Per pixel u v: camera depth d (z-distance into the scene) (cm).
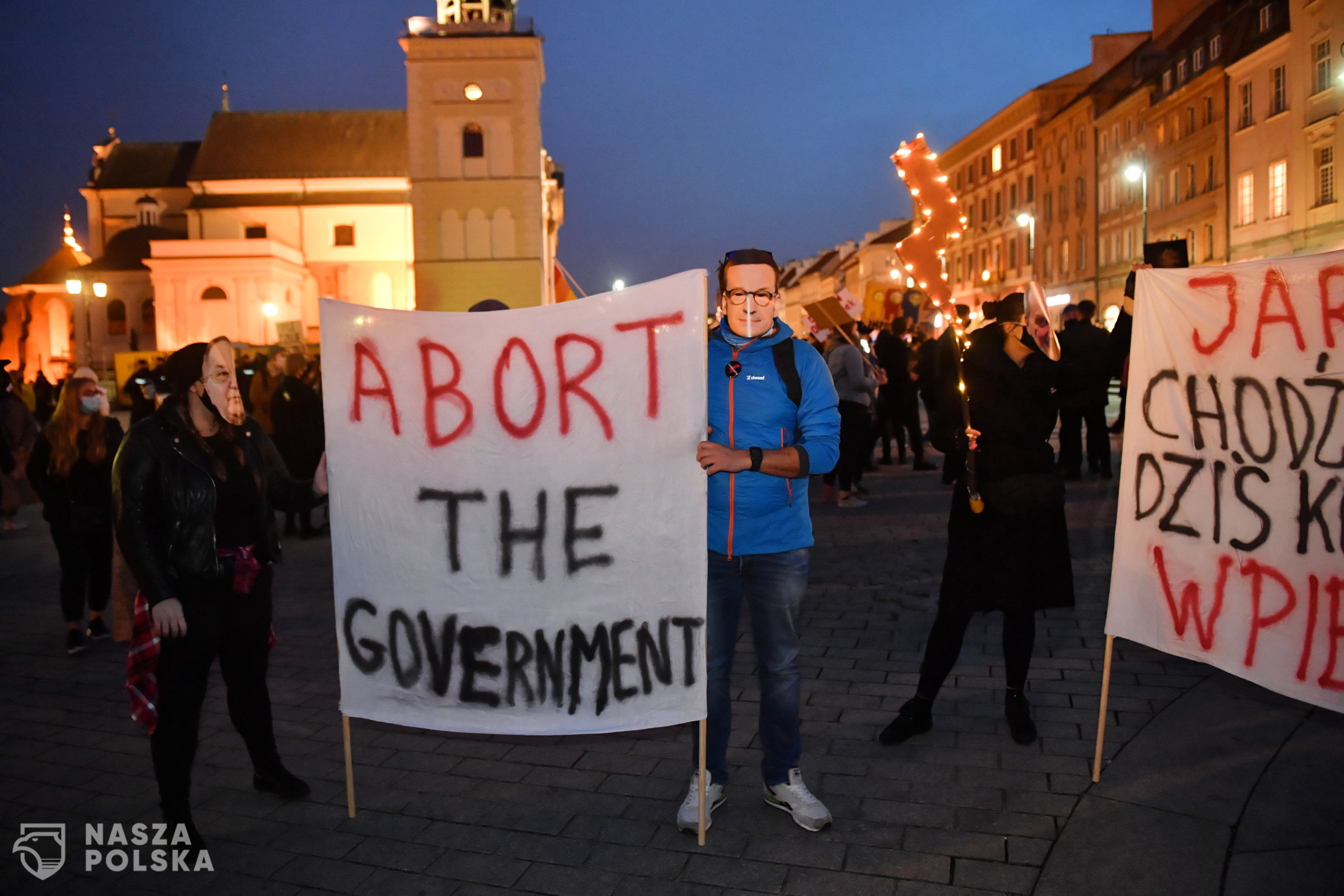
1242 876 287
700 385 315
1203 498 329
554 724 331
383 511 338
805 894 289
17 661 556
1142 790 341
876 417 1268
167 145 6444
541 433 326
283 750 412
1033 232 4484
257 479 344
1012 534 380
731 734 412
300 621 623
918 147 406
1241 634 321
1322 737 375
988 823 325
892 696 447
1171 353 336
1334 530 301
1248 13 3231
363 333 336
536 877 304
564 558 327
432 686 338
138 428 321
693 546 318
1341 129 2727
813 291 10119
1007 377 373
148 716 324
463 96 4609
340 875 310
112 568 574
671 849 318
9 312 6888
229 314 5331
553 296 5997
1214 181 3444
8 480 988
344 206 5825
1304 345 306
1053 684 451
